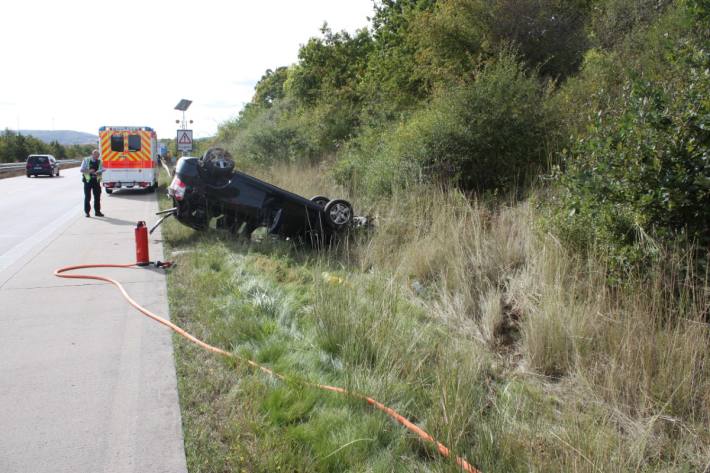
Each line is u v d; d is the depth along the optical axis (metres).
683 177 4.28
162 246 9.48
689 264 4.28
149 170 20.53
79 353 4.68
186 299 6.22
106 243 10.00
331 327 4.65
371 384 3.72
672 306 4.23
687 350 3.66
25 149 53.41
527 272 5.77
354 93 19.25
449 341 4.63
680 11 8.92
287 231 9.12
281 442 3.15
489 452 2.96
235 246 8.66
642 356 3.74
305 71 24.53
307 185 13.35
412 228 7.97
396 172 9.70
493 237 6.78
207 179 9.03
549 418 3.47
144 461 3.11
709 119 4.12
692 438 3.21
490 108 9.04
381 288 5.30
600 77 9.73
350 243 8.59
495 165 9.05
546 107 9.13
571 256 5.35
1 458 3.15
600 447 2.88
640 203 4.50
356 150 13.59
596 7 13.04
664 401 3.51
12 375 4.26
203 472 3.01
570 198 5.45
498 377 4.23
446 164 9.30
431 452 3.10
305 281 6.68
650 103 4.54
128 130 20.20
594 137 5.14
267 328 4.94
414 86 15.53
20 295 6.53
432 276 6.52
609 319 4.38
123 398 3.86
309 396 3.62
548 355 4.32
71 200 18.56
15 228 12.09
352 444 3.07
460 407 3.25
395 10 19.69
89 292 6.63
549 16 12.77
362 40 23.95
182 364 4.41
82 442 3.31
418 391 3.71
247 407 3.57
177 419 3.56
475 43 12.80
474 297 5.71
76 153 79.94
